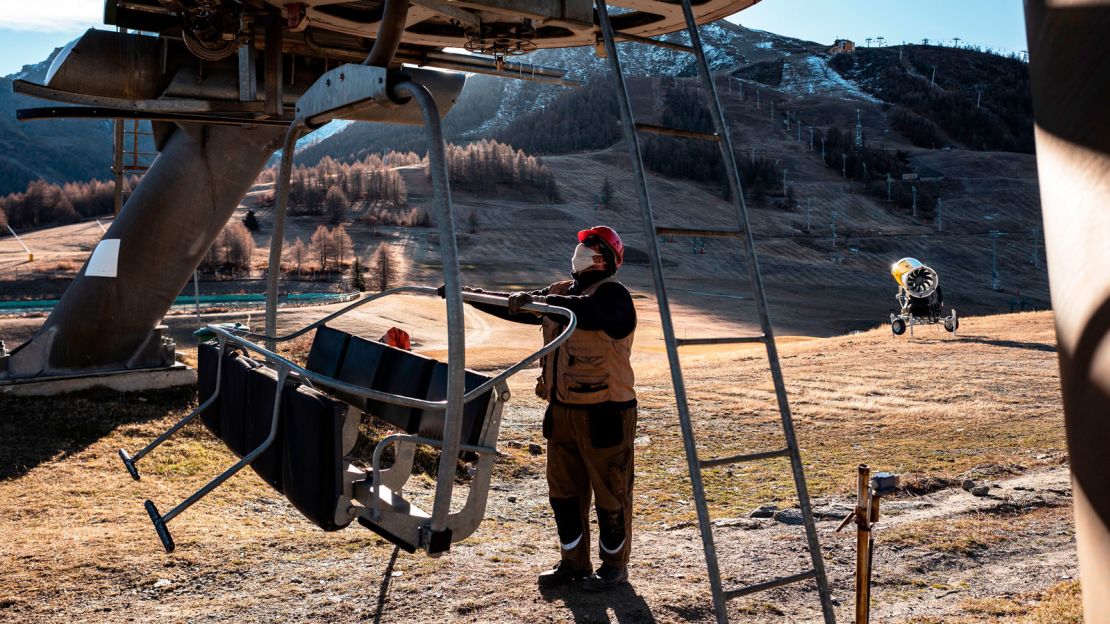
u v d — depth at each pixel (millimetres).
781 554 5539
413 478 8406
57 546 5148
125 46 8016
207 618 4078
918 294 26859
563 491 4430
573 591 4445
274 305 4711
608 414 4133
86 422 8906
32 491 6621
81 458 7762
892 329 27609
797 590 4777
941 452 10195
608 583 4410
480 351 37156
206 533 5566
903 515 6840
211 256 145000
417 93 3287
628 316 4047
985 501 7141
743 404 14930
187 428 9156
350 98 3674
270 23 7500
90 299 10047
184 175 9922
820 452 10562
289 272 146625
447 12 4633
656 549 5672
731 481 8758
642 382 18375
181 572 4754
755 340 3162
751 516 6871
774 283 158250
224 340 4828
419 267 156125
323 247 151375
